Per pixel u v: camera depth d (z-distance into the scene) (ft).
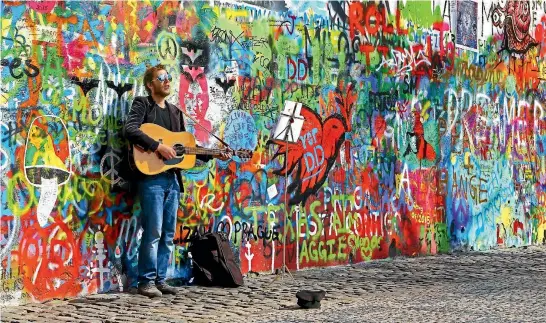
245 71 37.24
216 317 27.68
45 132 30.09
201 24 35.47
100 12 31.86
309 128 40.04
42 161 29.99
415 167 45.70
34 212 29.73
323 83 40.81
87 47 31.42
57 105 30.45
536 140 55.26
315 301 29.37
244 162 37.14
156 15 33.76
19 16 29.40
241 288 33.50
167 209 32.37
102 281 31.83
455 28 48.62
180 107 34.53
